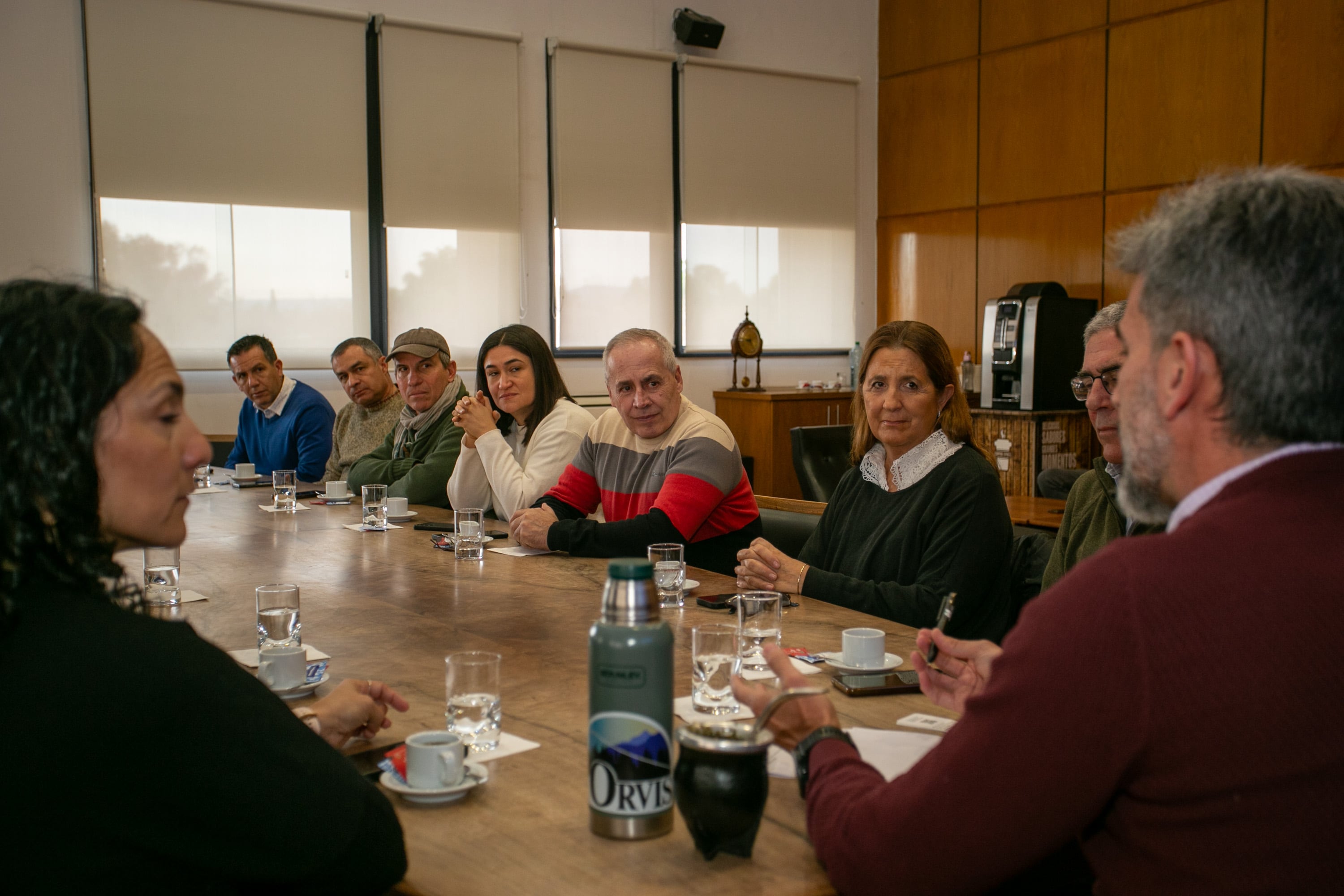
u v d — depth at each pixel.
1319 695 0.72
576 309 6.86
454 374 3.93
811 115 7.63
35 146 5.42
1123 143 6.61
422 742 1.07
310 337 6.10
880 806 0.83
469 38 6.38
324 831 0.82
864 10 7.87
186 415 0.90
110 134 5.54
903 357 2.19
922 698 1.35
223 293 5.86
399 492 3.62
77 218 5.53
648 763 0.95
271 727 0.83
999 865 0.77
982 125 7.36
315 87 6.00
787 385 7.70
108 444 0.83
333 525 3.04
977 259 7.46
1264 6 5.95
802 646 1.64
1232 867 0.73
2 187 5.37
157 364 0.87
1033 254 7.12
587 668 1.50
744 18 7.35
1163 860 0.76
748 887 0.86
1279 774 0.72
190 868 0.80
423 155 6.30
